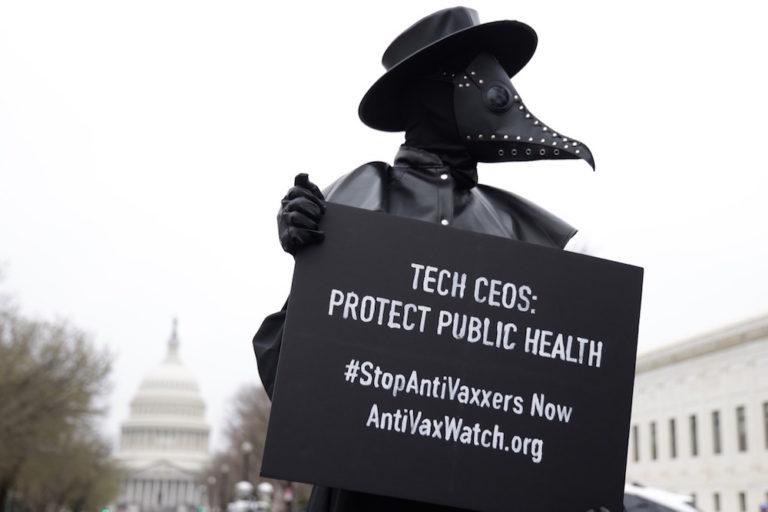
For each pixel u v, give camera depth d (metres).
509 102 3.37
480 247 3.17
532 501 3.01
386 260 3.12
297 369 3.00
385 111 3.71
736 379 47.62
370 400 3.01
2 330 46.47
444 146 3.51
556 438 3.07
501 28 3.39
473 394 3.06
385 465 2.97
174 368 175.38
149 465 161.50
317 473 2.95
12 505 79.81
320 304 3.06
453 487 2.98
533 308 3.15
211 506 134.62
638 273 3.22
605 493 3.05
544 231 3.64
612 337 3.17
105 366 48.81
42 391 44.94
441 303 3.11
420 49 3.39
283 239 3.10
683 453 52.47
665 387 55.00
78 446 65.19
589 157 3.27
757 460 45.47
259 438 92.06
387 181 3.47
